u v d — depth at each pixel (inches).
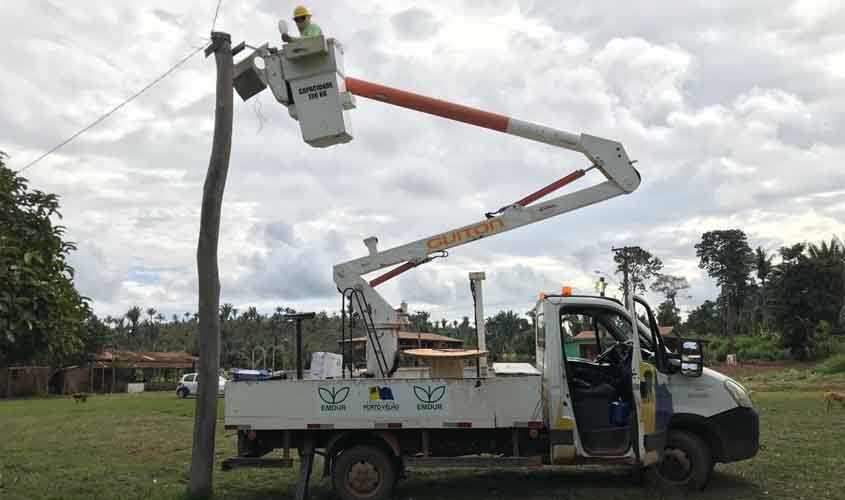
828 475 363.6
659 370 339.9
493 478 386.0
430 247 386.6
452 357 338.3
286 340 2822.3
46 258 227.8
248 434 339.9
